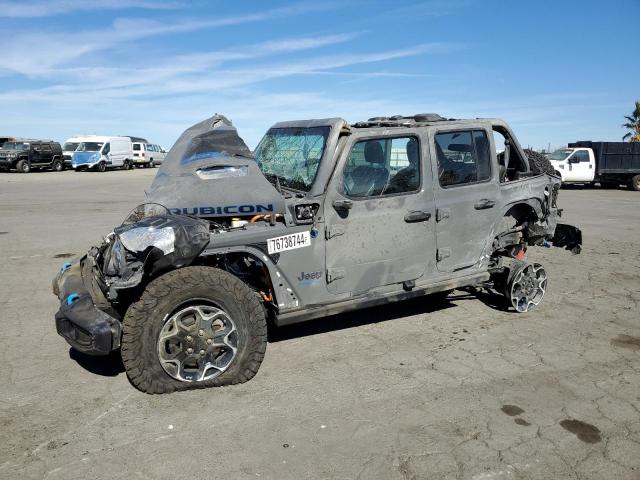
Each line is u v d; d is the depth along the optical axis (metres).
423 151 4.68
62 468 2.90
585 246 9.62
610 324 5.31
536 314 5.61
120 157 38.81
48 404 3.60
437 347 4.68
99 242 9.52
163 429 3.29
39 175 32.12
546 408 3.62
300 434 3.27
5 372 4.11
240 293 3.76
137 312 3.52
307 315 4.27
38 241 9.66
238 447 3.12
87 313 3.59
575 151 24.22
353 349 4.62
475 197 5.03
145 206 4.07
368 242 4.45
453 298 6.09
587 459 3.05
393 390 3.86
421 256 4.77
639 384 4.00
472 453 3.09
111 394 3.74
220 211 4.09
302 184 4.42
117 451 3.06
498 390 3.88
